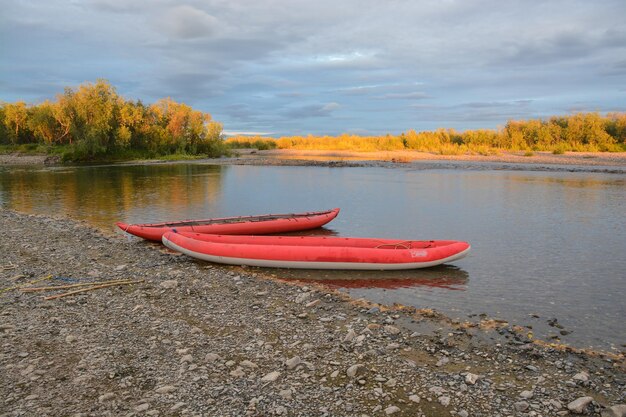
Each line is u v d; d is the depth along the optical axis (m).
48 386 5.54
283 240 12.62
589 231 16.06
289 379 5.82
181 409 5.08
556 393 5.59
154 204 22.75
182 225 15.41
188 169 45.03
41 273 10.62
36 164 53.06
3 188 29.44
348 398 5.39
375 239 12.45
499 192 26.30
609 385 5.81
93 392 5.42
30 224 16.95
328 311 8.55
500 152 60.31
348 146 83.06
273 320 7.98
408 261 11.36
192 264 11.91
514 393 5.57
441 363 6.40
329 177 36.00
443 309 8.90
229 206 22.16
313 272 11.38
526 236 15.34
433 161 50.09
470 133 73.25
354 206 21.91
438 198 24.27
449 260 11.52
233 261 11.70
